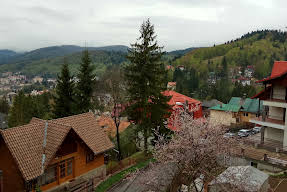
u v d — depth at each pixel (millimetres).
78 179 18500
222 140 14078
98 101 33062
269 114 27094
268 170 20719
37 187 14961
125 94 28641
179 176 13664
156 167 14047
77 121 20422
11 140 15250
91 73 31109
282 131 25844
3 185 16078
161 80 25625
